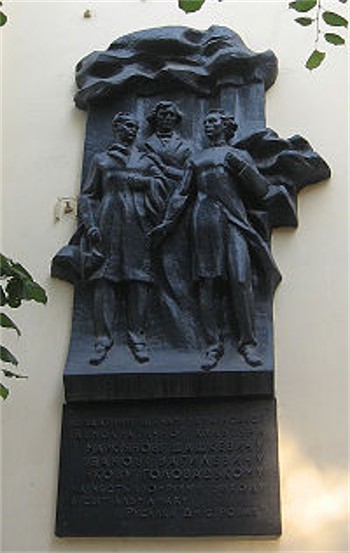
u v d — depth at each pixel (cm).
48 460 538
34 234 604
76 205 608
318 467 518
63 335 570
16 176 626
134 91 628
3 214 613
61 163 627
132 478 520
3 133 642
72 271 577
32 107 652
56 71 665
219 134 587
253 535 502
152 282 560
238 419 528
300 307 561
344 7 664
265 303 554
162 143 598
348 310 558
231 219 559
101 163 587
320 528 504
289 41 654
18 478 535
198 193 568
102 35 677
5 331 573
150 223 573
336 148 608
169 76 621
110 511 514
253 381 527
